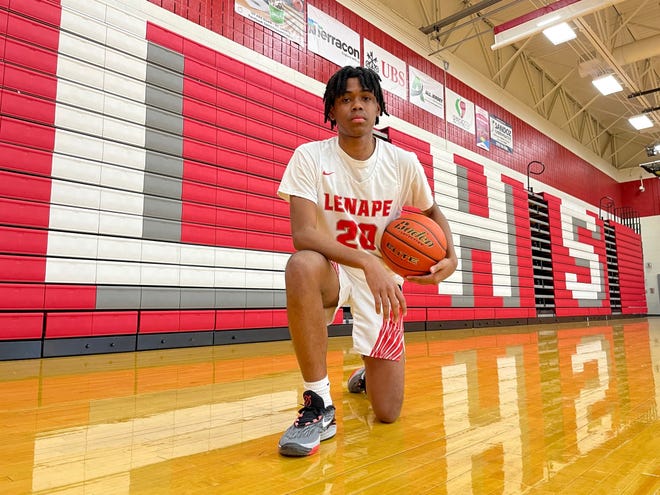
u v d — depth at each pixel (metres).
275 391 1.75
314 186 1.20
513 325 7.17
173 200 3.53
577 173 10.68
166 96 3.59
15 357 2.71
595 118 12.04
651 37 7.53
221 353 3.09
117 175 3.24
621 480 0.83
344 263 1.07
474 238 6.67
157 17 3.73
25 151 2.85
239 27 4.31
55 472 0.88
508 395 1.67
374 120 1.23
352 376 1.68
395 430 1.18
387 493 0.77
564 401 1.56
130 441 1.09
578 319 9.03
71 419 1.31
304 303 1.06
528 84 9.18
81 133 3.12
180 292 3.49
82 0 3.23
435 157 6.24
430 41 6.68
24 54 2.92
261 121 4.25
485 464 0.92
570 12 5.45
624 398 1.61
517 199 7.77
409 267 1.24
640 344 3.90
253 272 3.98
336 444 1.06
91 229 3.08
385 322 1.24
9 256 2.74
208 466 0.91
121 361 2.66
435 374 2.20
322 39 5.11
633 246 12.17
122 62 3.37
